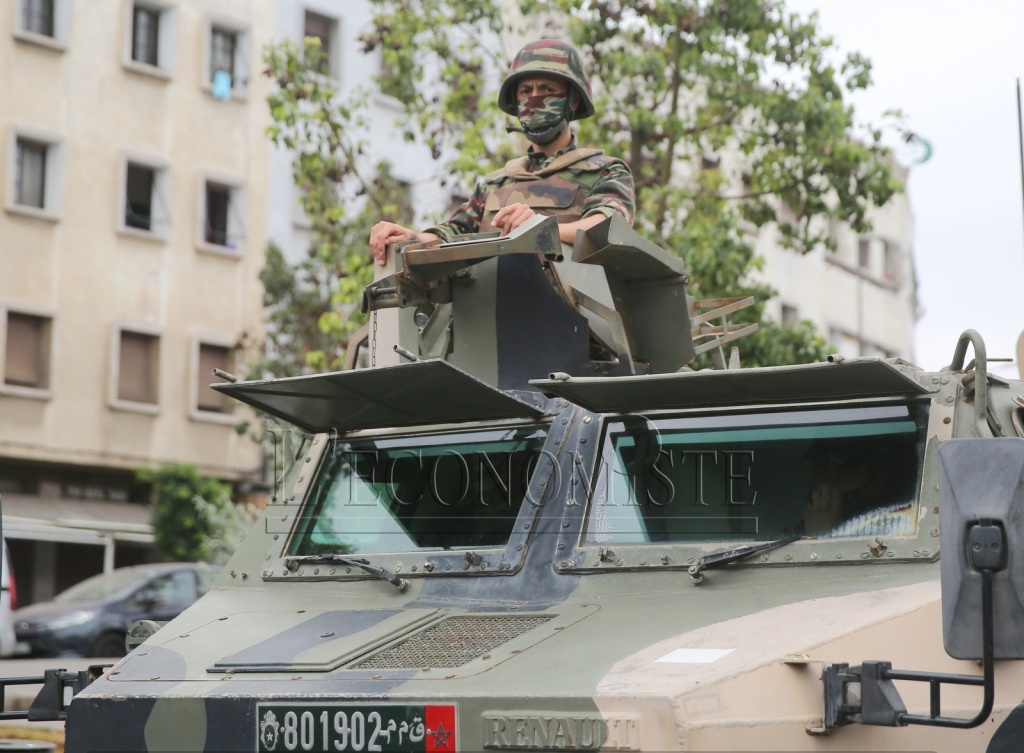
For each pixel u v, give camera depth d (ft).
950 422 17.16
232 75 99.09
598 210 21.08
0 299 87.86
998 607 13.57
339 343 63.72
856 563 16.78
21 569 88.43
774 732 13.97
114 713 17.01
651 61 57.93
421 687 15.25
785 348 55.57
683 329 21.90
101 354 91.86
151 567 70.03
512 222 20.52
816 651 14.58
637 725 13.66
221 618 18.99
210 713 16.31
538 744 14.19
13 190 88.94
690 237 56.18
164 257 95.04
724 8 58.23
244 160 99.04
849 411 17.89
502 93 23.09
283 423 22.49
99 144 92.58
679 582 17.35
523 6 63.00
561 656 15.42
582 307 20.59
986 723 15.89
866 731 14.88
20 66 89.56
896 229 123.54
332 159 62.59
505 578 18.33
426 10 62.44
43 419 88.94
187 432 95.35
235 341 96.94
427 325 22.12
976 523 13.65
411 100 62.59
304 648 17.12
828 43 59.31
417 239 21.97
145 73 94.63
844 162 59.26
